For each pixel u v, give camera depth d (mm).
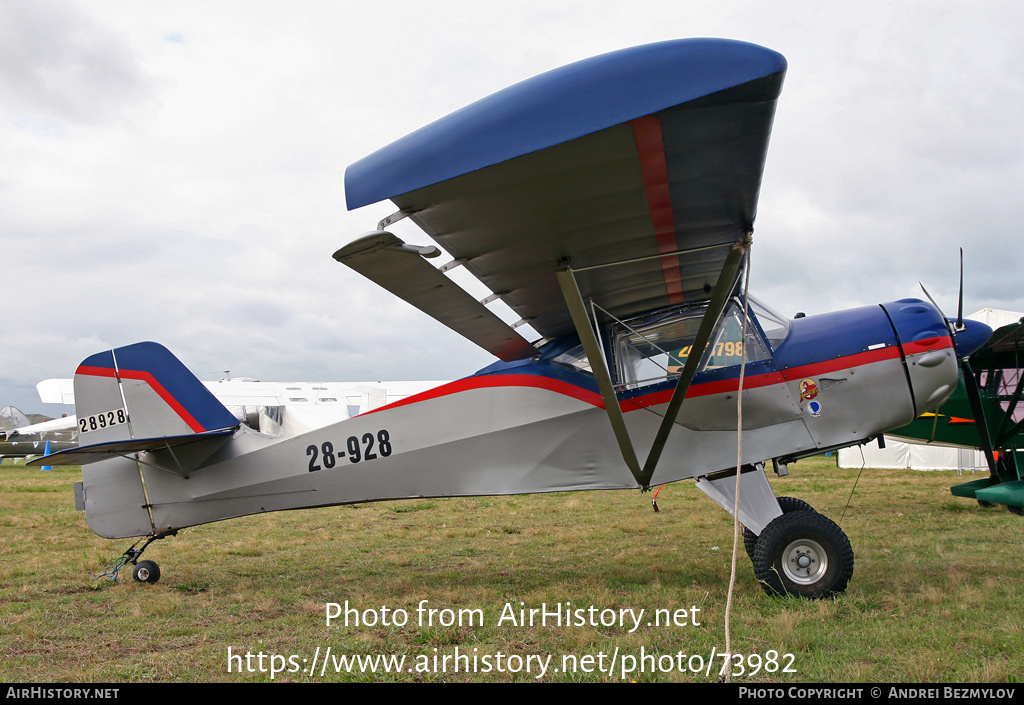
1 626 4375
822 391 4930
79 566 6508
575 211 3541
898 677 2994
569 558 6371
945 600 4254
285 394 26938
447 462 5465
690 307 5258
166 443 5703
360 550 7246
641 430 5133
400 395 27719
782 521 4480
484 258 3977
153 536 6020
